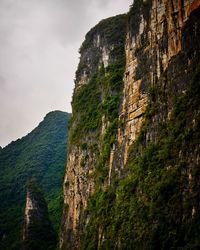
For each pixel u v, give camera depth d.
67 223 83.81
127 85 65.12
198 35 48.88
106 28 84.06
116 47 79.25
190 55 49.72
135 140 58.91
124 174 59.50
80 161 79.81
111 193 62.00
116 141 66.00
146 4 62.12
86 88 86.06
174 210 45.03
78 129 83.88
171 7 54.12
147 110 56.78
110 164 66.31
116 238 55.06
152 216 47.72
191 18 50.12
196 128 45.91
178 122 49.19
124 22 81.56
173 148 48.78
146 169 53.03
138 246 48.75
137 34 63.97
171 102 51.75
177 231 43.62
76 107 87.50
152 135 54.50
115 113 70.50
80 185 78.81
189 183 44.53
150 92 56.88
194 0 50.09
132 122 61.03
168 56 54.44
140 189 52.94
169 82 53.19
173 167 47.75
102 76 81.12
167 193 46.69
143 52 61.28
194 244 40.75
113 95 73.62
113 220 57.81
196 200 42.81
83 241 69.81
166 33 55.22
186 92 49.19
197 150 44.91
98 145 74.44
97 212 65.25
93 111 80.06
